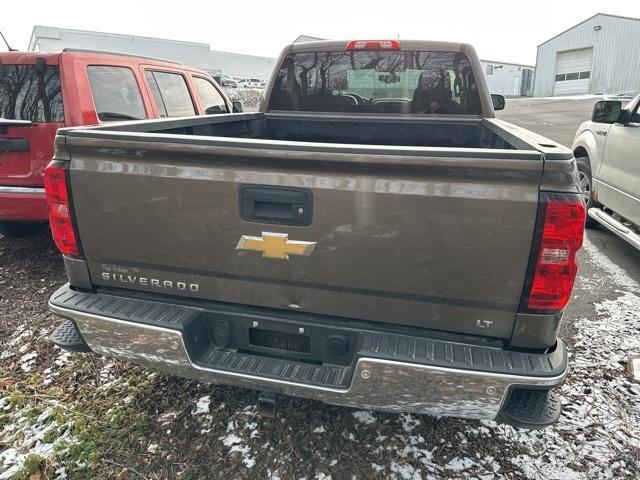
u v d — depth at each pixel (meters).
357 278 1.89
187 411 2.64
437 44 3.71
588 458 2.34
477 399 1.80
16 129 4.01
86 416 2.61
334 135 4.08
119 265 2.20
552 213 1.65
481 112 3.83
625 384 2.89
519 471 2.26
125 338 2.14
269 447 2.39
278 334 2.11
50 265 4.63
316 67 3.96
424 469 2.27
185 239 2.04
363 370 1.86
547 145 1.87
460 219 1.73
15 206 4.10
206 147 1.89
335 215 1.84
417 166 1.71
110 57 4.59
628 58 31.36
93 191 2.09
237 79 52.81
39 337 3.41
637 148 4.42
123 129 2.39
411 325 1.92
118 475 2.24
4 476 2.24
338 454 2.35
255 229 1.94
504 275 1.75
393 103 3.94
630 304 3.94
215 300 2.13
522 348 1.84
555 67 35.97
